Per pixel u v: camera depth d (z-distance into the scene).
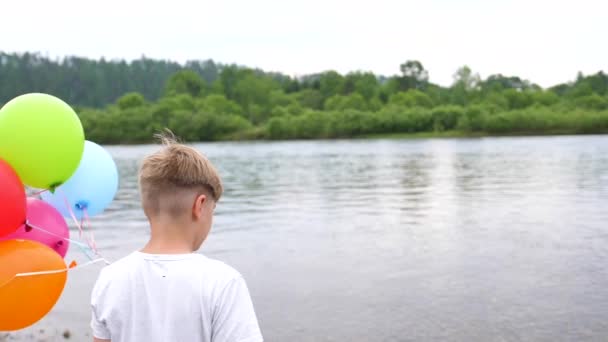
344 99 111.94
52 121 3.34
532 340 5.66
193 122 97.94
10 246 3.21
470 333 5.86
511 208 14.43
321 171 28.91
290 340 5.75
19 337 5.94
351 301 6.93
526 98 108.06
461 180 22.36
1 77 158.12
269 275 8.20
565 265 8.47
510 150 45.53
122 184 24.75
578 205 14.69
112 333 1.90
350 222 12.86
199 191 1.99
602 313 6.38
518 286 7.43
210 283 1.88
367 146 63.44
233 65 154.25
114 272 1.95
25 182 3.38
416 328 6.02
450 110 95.69
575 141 61.22
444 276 7.97
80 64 172.50
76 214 3.86
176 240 1.97
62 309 6.83
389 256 9.27
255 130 99.31
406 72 133.62
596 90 114.12
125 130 99.81
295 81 140.00
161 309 1.87
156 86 178.38
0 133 3.28
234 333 1.85
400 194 18.17
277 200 17.48
